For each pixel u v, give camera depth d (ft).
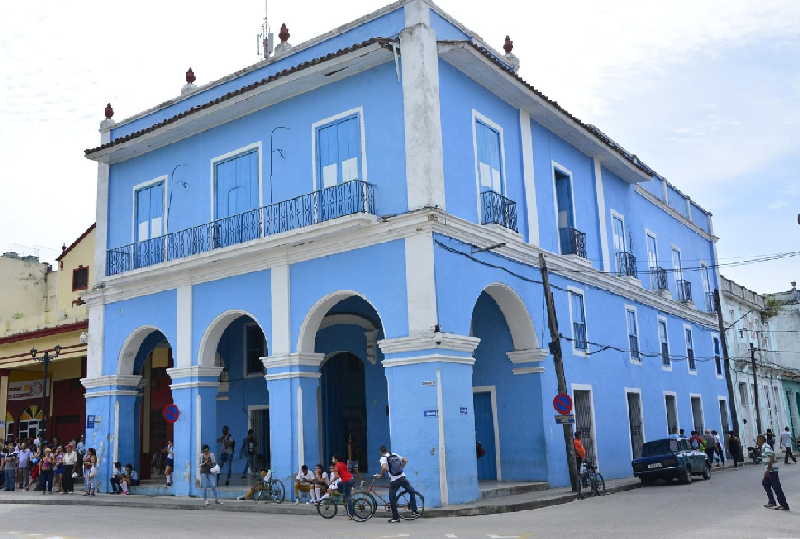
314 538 34.81
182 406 60.39
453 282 49.60
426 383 46.75
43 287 109.29
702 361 99.71
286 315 54.54
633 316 79.30
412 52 50.93
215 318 59.36
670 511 42.50
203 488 57.21
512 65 64.39
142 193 68.18
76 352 80.07
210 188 62.08
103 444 66.13
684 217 102.32
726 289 116.88
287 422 53.26
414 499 42.68
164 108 67.82
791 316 149.79
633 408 75.72
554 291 62.69
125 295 66.64
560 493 52.65
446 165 51.01
